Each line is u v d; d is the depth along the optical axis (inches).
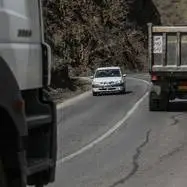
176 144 730.2
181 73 1198.9
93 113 1229.1
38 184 345.1
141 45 4872.0
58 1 3821.4
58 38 2957.7
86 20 4271.7
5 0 302.2
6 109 287.6
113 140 792.9
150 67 1205.7
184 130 875.4
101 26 4500.5
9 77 291.7
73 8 4101.9
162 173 542.3
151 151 681.0
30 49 330.3
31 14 335.9
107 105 1428.4
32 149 343.6
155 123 986.1
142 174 540.4
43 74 349.4
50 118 346.0
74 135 861.8
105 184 497.0
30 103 344.8
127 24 4909.0
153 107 1213.1
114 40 4594.0
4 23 298.5
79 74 3873.0
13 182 300.5
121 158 638.5
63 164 607.8
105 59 4411.9
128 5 5251.0
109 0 4702.3
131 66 4687.5
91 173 551.5
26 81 325.1
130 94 1830.7
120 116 1136.2
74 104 1523.1
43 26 354.0
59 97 1781.5
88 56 4153.5
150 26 1200.2
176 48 1197.7
